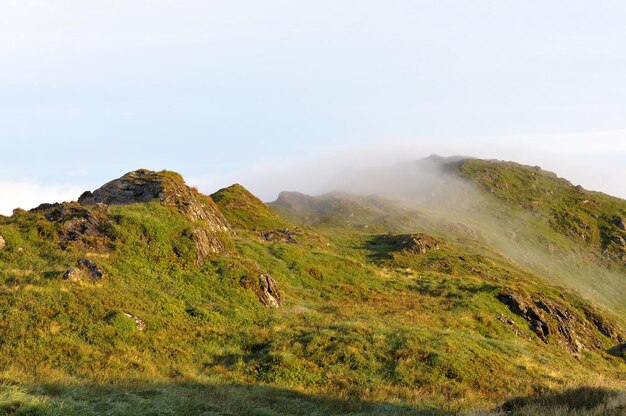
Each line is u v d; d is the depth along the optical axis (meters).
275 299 34.00
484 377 24.41
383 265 60.78
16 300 22.45
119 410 13.45
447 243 89.06
